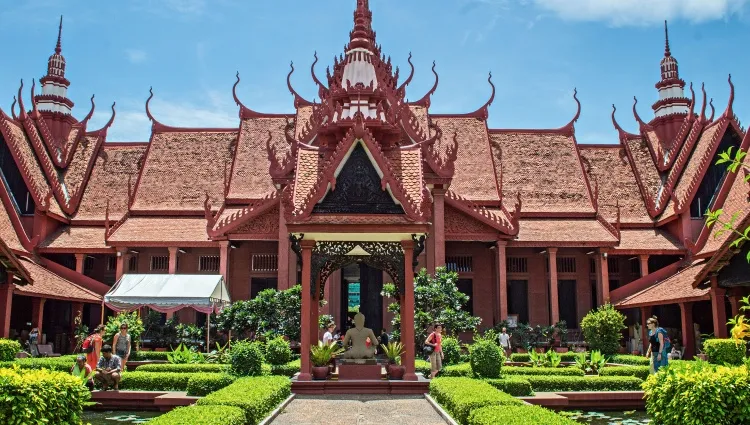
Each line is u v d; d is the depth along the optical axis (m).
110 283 39.09
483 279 38.25
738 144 38.56
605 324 29.62
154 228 38.34
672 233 39.84
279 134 43.00
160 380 17.92
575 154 44.38
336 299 33.59
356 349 18.47
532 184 42.41
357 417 13.74
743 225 20.16
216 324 29.06
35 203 37.72
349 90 21.31
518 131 45.62
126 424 14.62
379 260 19.59
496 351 18.36
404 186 18.55
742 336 10.69
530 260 39.03
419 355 25.22
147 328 31.20
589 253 37.38
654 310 37.19
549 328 33.84
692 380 9.78
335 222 17.19
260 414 12.95
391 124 21.23
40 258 36.12
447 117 43.97
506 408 11.61
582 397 17.11
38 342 30.09
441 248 33.25
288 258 33.84
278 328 26.44
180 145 44.66
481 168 41.22
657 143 45.81
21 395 8.77
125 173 44.16
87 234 38.91
